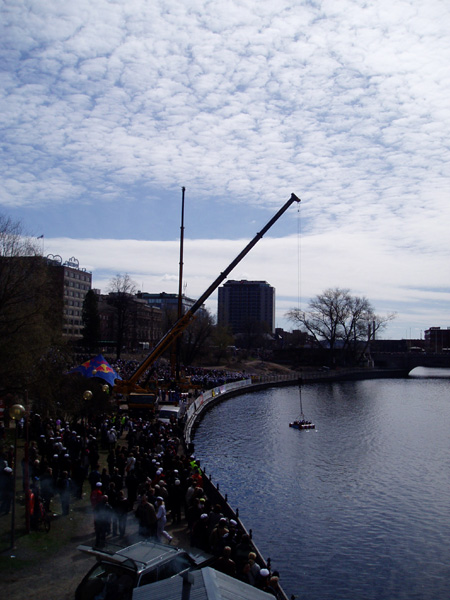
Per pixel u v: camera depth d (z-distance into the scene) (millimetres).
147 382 72812
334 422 84938
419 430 78500
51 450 32531
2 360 41312
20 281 43531
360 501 44000
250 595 12766
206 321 151875
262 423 81812
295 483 48969
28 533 22969
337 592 29047
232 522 22047
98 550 15281
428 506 42844
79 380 50125
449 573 31328
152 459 31297
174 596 12305
